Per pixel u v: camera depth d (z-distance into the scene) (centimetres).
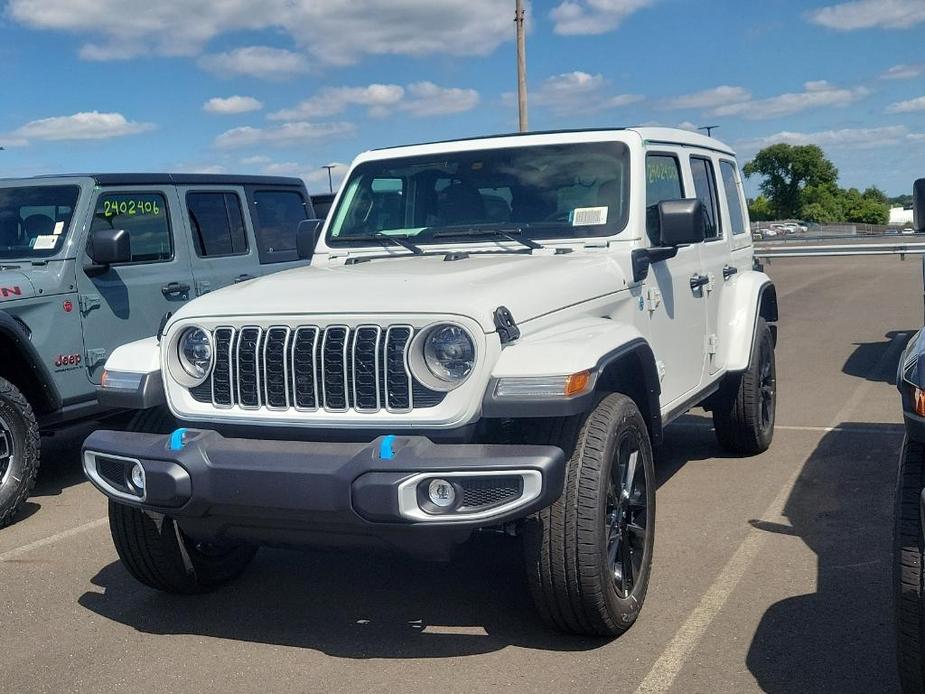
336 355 370
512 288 384
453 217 511
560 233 483
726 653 377
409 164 532
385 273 422
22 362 624
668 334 519
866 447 694
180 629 430
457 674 372
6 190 709
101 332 687
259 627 429
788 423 791
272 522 366
